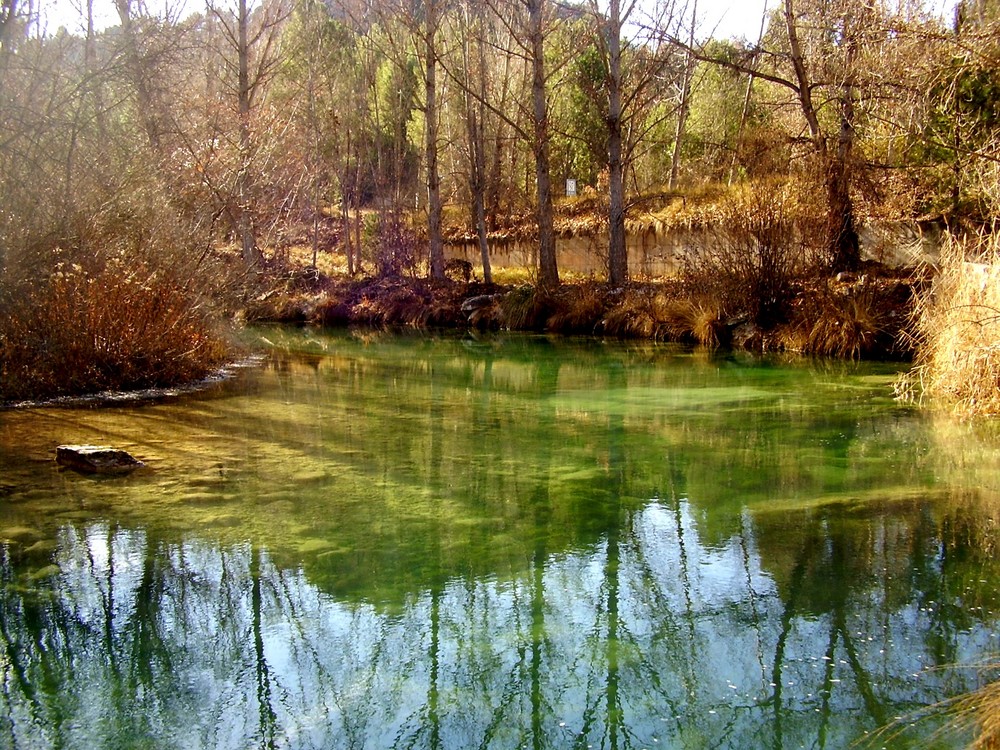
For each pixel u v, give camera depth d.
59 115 8.59
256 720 3.17
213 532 4.82
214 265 11.05
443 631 3.80
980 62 7.91
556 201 22.91
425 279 19.33
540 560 4.52
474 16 21.14
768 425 7.57
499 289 18.08
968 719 3.06
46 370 8.70
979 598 4.02
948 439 6.93
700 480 5.90
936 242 11.88
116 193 9.16
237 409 8.32
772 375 10.32
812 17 13.75
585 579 4.30
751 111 19.16
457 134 23.20
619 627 3.84
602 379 10.42
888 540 4.73
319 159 20.98
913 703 3.21
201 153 11.37
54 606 3.97
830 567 4.39
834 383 9.60
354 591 4.15
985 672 3.38
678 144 21.05
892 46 9.80
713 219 15.95
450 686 3.40
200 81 19.69
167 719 3.16
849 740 3.00
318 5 24.72
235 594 4.11
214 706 3.25
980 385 7.84
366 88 22.16
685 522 5.07
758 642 3.69
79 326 8.78
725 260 13.60
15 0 8.05
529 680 3.45
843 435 7.13
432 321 17.89
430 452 6.65
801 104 12.90
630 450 6.74
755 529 4.94
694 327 13.55
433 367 11.75
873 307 11.61
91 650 3.64
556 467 6.25
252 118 15.66
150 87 10.00
